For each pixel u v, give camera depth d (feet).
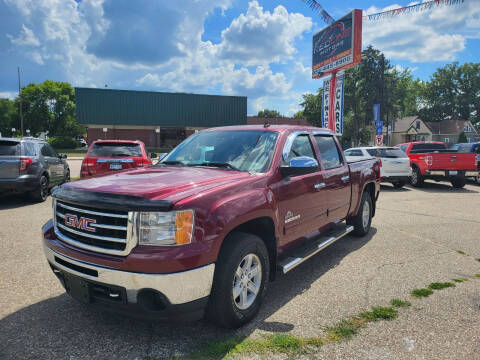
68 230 9.46
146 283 8.12
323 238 15.14
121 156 30.89
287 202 11.85
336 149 16.96
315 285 13.26
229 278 9.14
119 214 8.48
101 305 8.94
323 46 66.85
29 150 29.32
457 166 42.75
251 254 10.05
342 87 62.59
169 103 150.41
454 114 254.27
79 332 9.74
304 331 9.87
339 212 16.39
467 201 34.22
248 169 11.59
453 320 10.59
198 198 8.83
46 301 11.58
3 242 18.13
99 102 143.33
